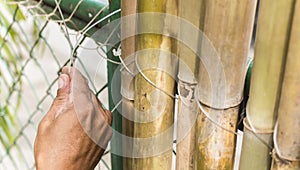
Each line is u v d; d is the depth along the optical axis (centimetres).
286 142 47
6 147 138
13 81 133
